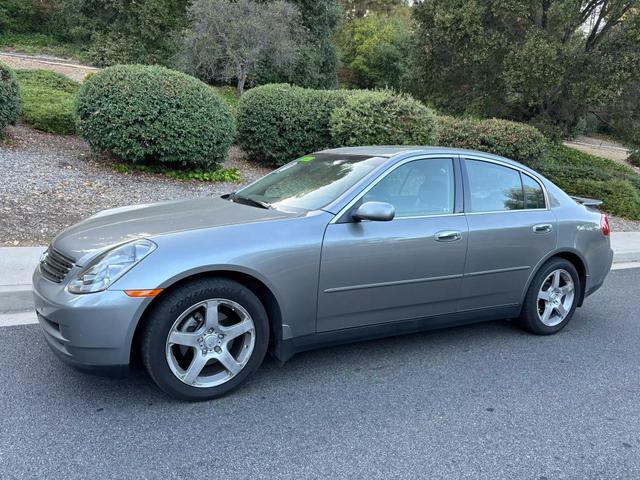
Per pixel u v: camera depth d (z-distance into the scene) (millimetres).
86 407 3271
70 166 9414
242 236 3395
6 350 4004
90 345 3051
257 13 20578
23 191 7742
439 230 4066
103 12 26453
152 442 2938
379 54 40469
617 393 3820
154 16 25953
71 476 2621
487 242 4328
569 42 15430
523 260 4590
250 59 20531
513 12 15398
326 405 3447
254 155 12094
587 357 4473
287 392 3602
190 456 2828
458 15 15742
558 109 17203
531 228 4613
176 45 25766
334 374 3916
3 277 5129
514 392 3764
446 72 17781
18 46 26891
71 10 27234
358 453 2928
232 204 4078
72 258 3312
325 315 3686
